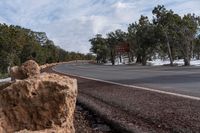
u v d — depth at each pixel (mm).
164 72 34188
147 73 34406
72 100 5301
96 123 11078
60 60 182250
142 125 9570
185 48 64062
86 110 14062
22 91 5258
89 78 32844
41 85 5285
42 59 116062
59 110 5188
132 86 21531
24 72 12320
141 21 77062
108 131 9836
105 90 20547
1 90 5348
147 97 15547
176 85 20312
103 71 46844
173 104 12797
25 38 96500
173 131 8602
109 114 11852
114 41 124438
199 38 72500
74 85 5422
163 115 10727
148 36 73562
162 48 72250
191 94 15555
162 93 16625
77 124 10992
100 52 139875
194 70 35281
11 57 78938
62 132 5129
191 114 10484
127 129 9266
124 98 15922
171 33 65938
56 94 5188
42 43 160875
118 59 130500
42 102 5234
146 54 80438
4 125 5184
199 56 91438
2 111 5227
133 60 108875
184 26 64938
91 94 19047
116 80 27750
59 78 5480
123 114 11617
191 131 8391
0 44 76812
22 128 5246
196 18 66750
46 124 5215
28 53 105250
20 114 5270
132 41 96812
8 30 78000
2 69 78438
